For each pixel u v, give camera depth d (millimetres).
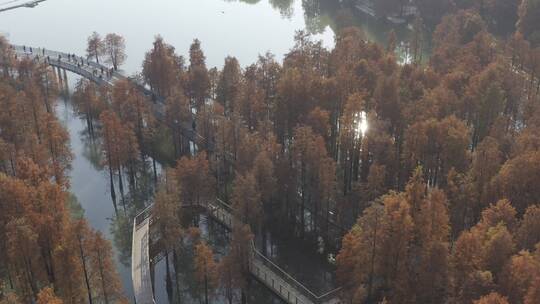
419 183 124500
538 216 115750
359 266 117375
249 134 165250
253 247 138000
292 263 147750
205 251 123125
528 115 173875
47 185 131000
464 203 132625
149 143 193375
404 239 114375
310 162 148750
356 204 151375
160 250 144375
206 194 153250
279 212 160125
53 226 123000
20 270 119312
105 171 188875
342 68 188625
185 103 187625
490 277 103625
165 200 134750
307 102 176000
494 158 135500
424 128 148750
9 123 170250
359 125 160750
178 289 139000
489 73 177000
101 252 117438
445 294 110375
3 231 124062
